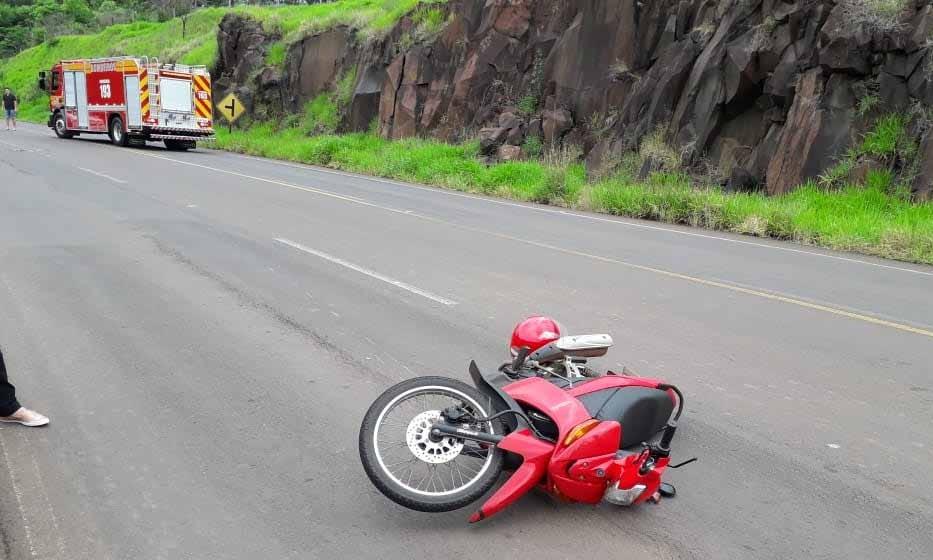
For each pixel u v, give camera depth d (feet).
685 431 16.48
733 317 25.84
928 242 40.63
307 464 14.78
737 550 12.08
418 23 97.09
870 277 33.81
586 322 24.73
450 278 30.63
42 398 17.66
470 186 68.13
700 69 61.93
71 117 110.73
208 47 151.33
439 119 90.17
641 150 63.77
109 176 63.00
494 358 20.90
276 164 85.71
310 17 132.16
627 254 37.37
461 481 13.80
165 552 11.84
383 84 98.32
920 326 25.29
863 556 12.01
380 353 21.15
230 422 16.57
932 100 49.80
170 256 32.83
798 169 54.08
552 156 71.56
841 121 53.21
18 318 23.65
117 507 13.11
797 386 19.34
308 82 116.98
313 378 19.19
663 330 24.06
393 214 48.26
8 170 65.36
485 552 11.91
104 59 102.32
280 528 12.58
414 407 16.60
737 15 60.95
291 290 27.86
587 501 12.71
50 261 31.22
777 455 15.44
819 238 44.14
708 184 58.23
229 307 25.36
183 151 100.12
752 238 45.29
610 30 72.74
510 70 83.56
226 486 13.91
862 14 52.49
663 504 13.51
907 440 16.26
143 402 17.54
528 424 12.59
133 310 24.73
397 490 12.08
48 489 13.66
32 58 246.88
